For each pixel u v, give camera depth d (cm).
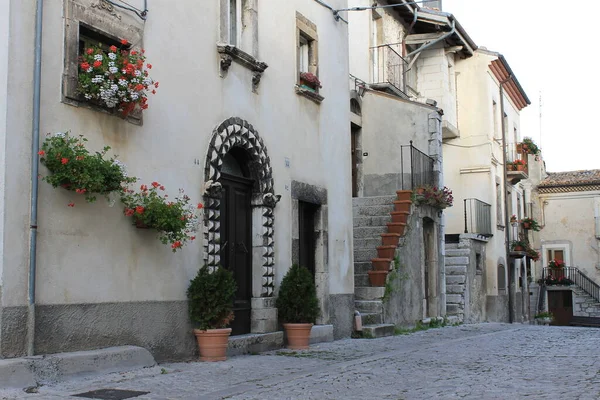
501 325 1928
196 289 894
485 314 2314
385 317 1473
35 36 702
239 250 1054
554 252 3978
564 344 1216
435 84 2398
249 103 1071
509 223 2928
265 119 1115
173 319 875
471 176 2628
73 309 728
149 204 803
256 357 965
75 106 746
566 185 3931
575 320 3809
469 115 2645
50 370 671
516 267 3008
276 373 812
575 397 633
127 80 764
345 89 1416
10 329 657
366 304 1465
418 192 1677
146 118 851
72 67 741
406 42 2255
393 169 1855
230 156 1066
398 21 2197
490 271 2584
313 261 1273
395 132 1869
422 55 2422
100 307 763
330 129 1338
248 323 1063
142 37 852
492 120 2711
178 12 919
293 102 1205
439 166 1836
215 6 998
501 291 2691
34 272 681
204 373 790
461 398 638
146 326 830
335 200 1334
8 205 663
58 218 718
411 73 2364
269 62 1135
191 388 691
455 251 2145
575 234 3938
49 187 709
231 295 920
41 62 708
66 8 739
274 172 1130
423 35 2250
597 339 1337
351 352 1062
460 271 2080
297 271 1109
